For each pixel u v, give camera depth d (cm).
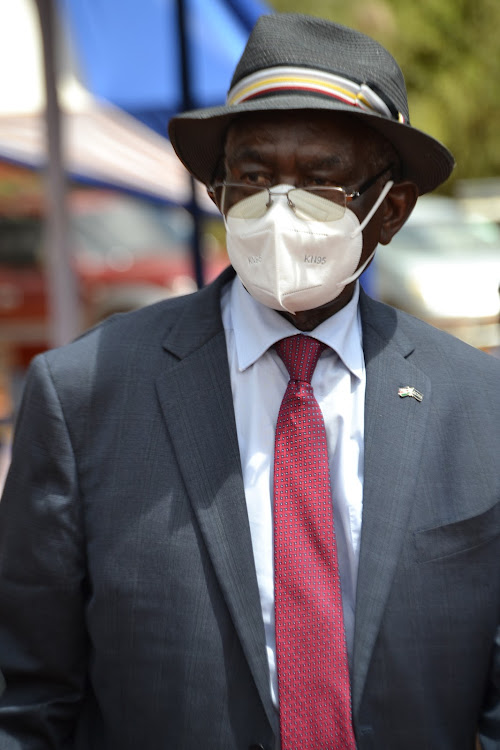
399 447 226
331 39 228
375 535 218
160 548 217
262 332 232
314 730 208
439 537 221
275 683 214
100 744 230
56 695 229
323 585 213
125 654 216
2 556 230
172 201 876
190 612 214
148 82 559
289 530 215
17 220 1292
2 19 612
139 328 241
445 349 244
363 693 214
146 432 225
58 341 630
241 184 221
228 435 225
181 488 220
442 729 221
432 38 1545
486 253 1029
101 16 553
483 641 225
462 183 1462
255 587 214
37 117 639
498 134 1569
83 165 791
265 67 222
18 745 223
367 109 222
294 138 216
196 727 211
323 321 236
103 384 229
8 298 1214
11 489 230
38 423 227
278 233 214
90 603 222
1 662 228
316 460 219
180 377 229
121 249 1380
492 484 227
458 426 232
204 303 243
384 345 240
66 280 626
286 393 226
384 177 234
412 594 218
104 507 221
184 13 486
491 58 1558
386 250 1038
